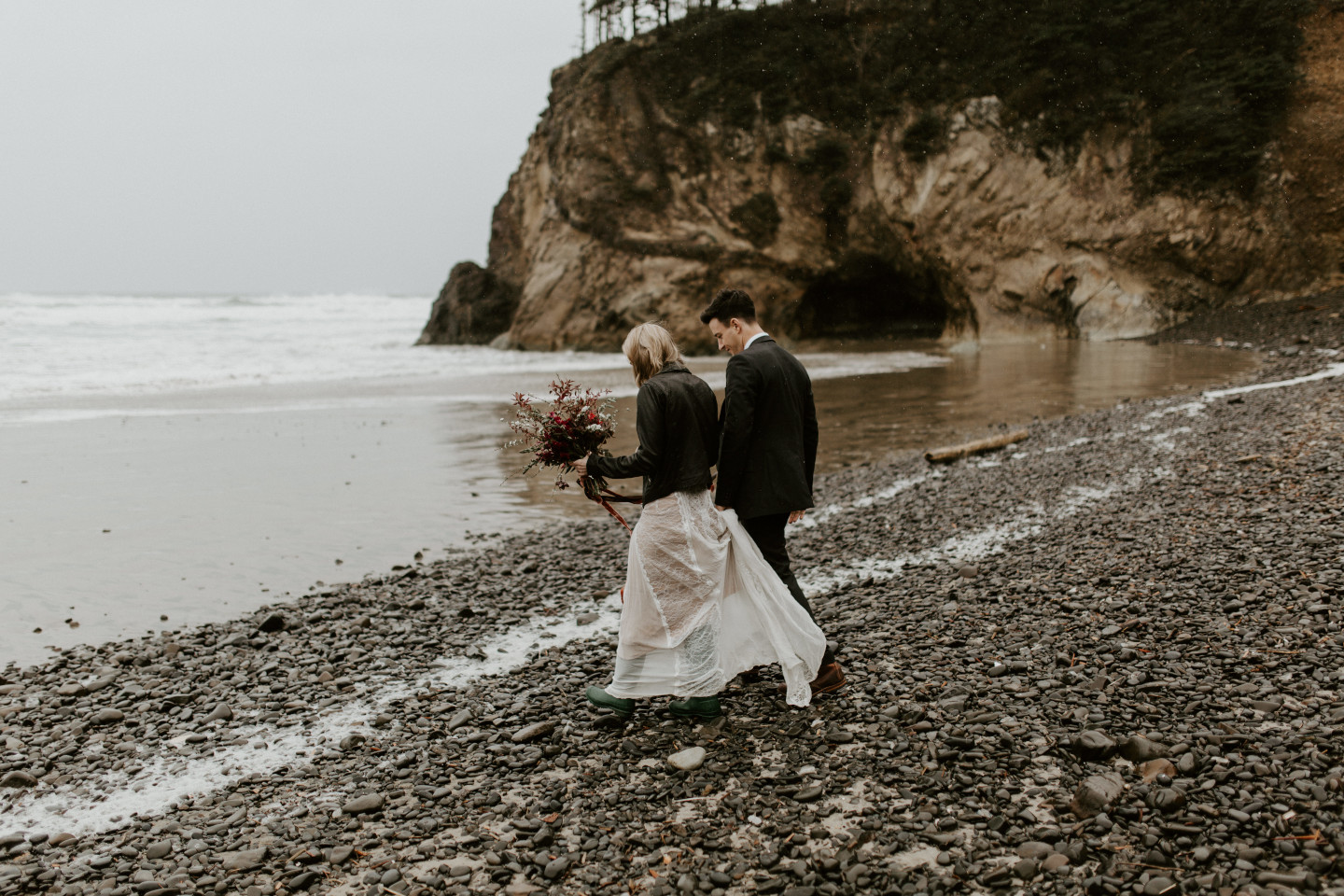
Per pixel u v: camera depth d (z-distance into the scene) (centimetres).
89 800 350
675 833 303
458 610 578
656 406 364
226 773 371
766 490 375
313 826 321
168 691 462
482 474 1059
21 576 671
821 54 3372
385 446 1236
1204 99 2884
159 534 789
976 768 328
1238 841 266
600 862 288
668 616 374
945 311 3553
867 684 413
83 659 509
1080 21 3092
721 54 3462
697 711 390
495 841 304
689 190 3416
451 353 3266
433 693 446
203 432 1341
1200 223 2903
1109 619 465
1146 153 2998
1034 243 3100
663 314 3284
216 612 597
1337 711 332
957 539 683
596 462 378
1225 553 540
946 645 458
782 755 355
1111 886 251
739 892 267
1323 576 473
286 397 1808
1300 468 722
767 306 3366
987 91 3188
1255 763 303
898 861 277
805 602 391
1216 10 2975
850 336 3712
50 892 284
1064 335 3052
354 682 466
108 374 2241
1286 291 2859
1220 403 1198
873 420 1401
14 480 1003
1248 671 380
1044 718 363
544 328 3472
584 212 3466
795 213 3366
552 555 717
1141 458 895
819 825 299
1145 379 1716
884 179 3281
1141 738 323
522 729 396
